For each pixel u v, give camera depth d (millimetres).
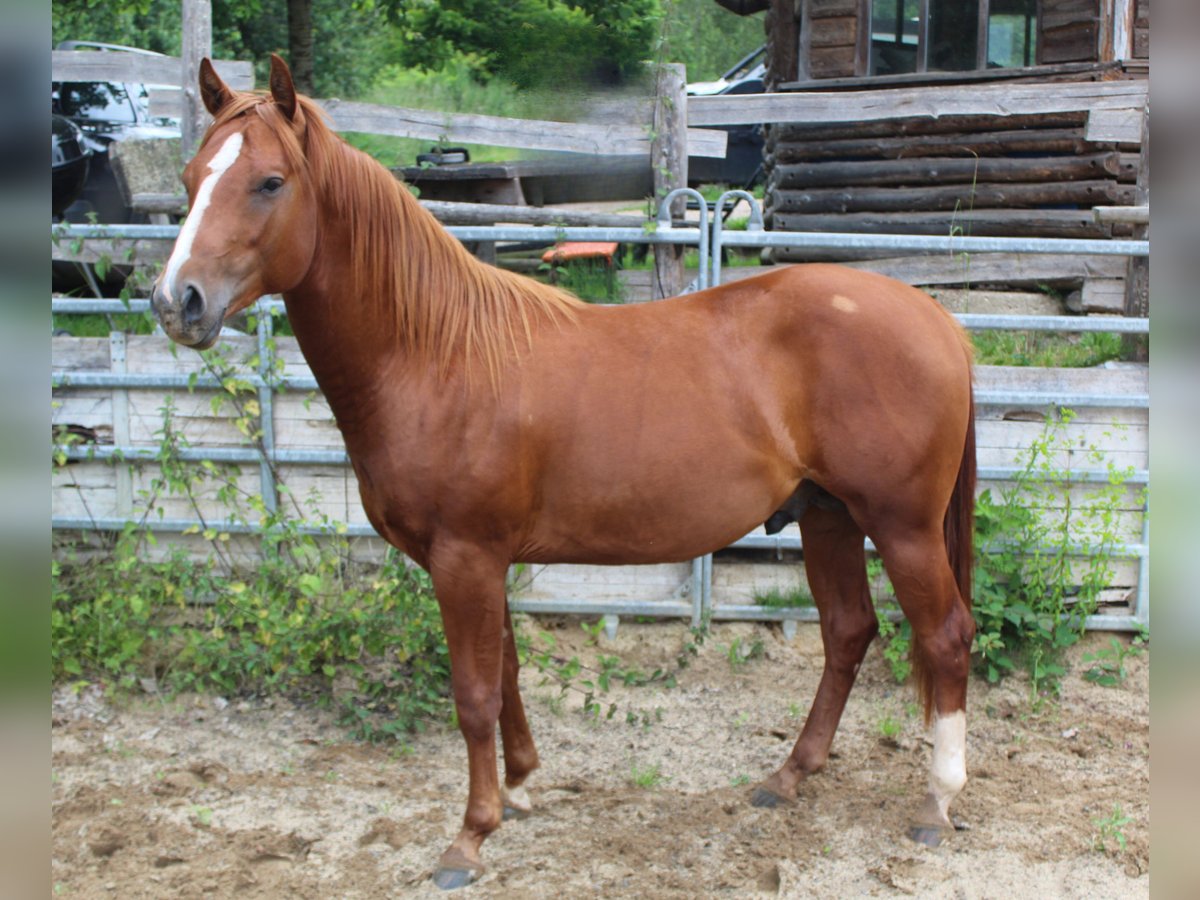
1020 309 6180
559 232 4332
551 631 4570
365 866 3051
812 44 7676
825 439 2990
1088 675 4219
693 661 4387
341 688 4148
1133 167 6750
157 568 4348
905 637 4254
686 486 2914
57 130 7285
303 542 4254
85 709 3971
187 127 4949
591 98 8828
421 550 2945
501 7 9797
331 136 2777
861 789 3486
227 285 2518
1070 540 4371
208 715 3982
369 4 10188
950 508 3229
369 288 2789
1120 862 2998
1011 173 6965
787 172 7582
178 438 4504
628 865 3053
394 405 2828
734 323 3023
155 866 3029
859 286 3055
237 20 15164
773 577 4562
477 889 2924
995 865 3002
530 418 2846
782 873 2975
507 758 3299
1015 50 7363
